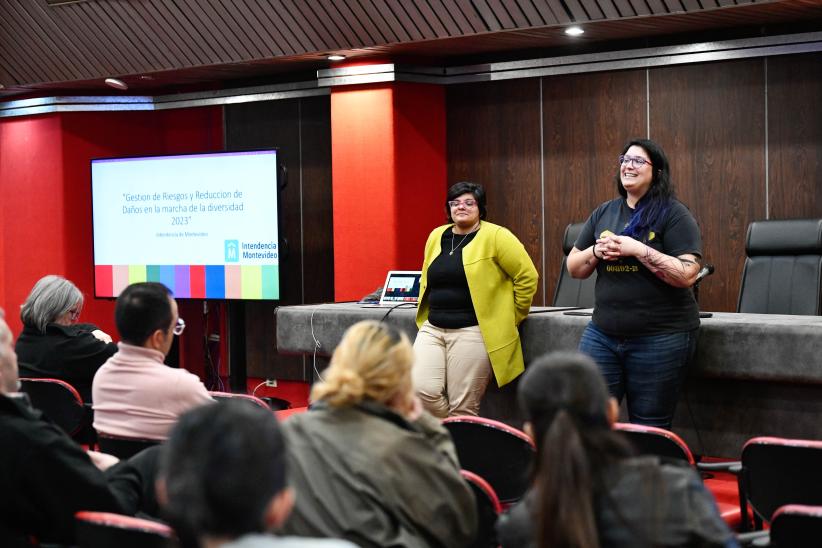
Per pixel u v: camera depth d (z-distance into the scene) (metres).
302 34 7.15
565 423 1.66
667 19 6.16
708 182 6.81
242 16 7.22
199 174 7.93
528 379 1.74
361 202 7.60
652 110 6.99
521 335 4.94
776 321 4.31
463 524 2.22
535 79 7.44
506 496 2.98
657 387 4.05
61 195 8.84
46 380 4.42
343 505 2.11
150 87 8.96
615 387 4.16
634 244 3.91
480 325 4.85
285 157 8.53
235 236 7.82
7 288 9.15
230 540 1.24
